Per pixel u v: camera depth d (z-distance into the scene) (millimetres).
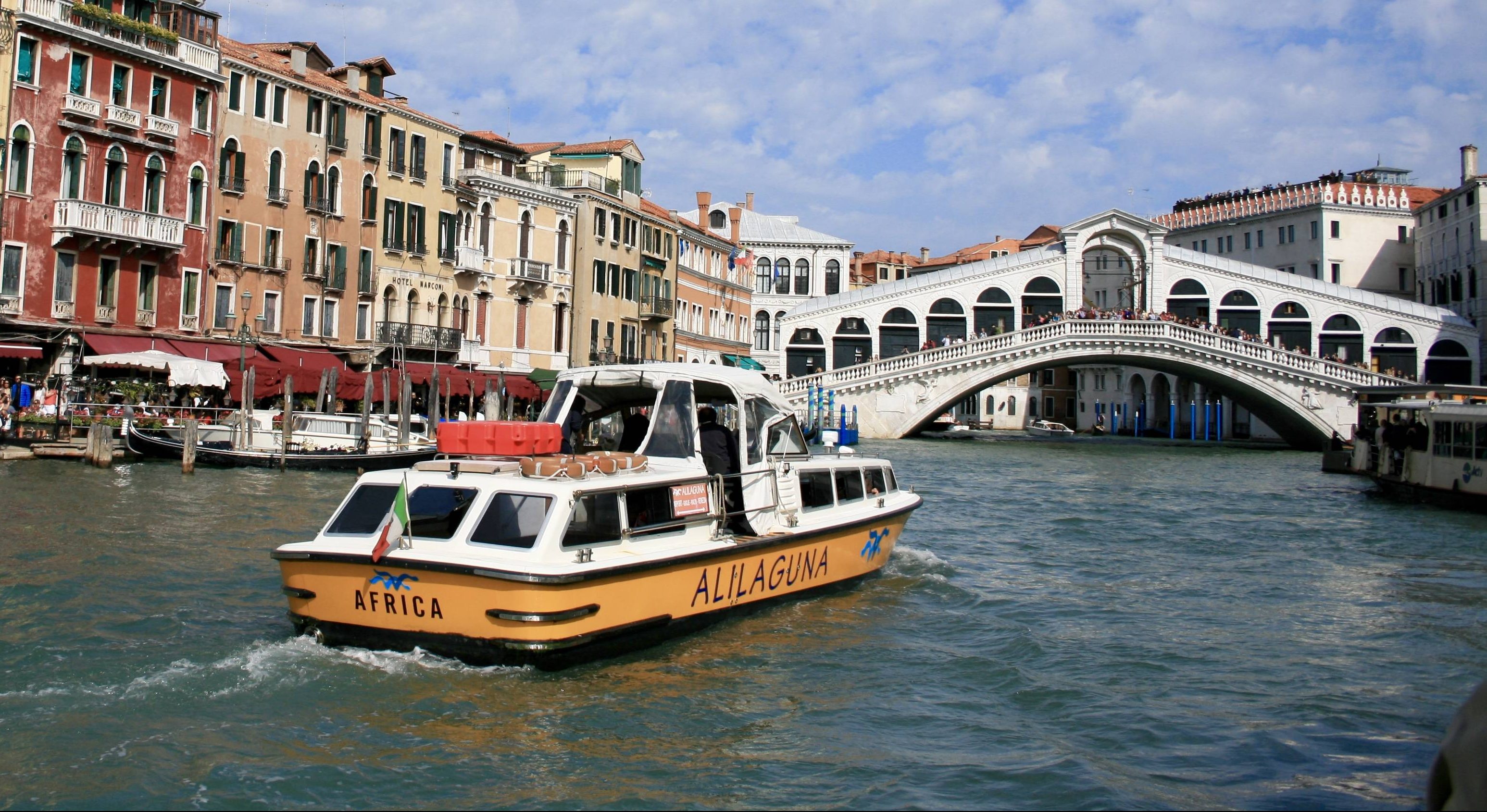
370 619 8969
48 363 27094
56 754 7141
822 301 59344
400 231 37219
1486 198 56656
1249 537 19391
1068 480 31625
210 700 8133
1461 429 23969
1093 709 8828
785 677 9359
